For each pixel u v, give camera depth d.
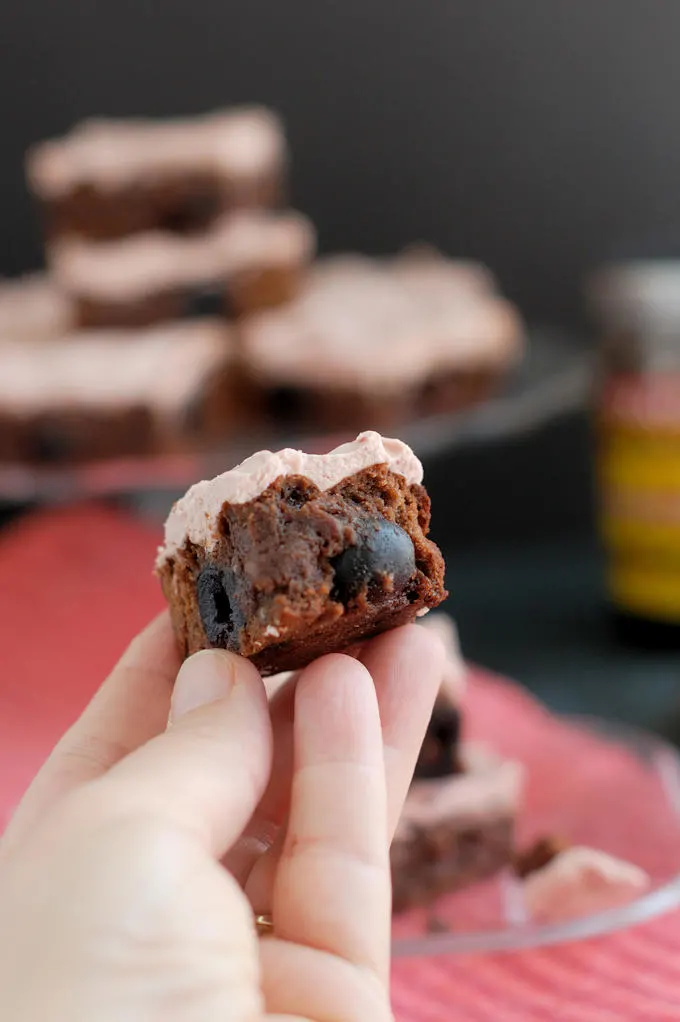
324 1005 0.32
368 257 0.82
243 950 0.30
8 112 0.79
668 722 0.61
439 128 0.79
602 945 0.43
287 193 0.80
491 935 0.43
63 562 0.69
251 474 0.34
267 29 0.78
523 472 0.83
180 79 0.79
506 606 0.76
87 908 0.29
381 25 0.78
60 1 0.77
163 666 0.38
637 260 0.73
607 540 0.71
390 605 0.34
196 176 0.70
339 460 0.34
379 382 0.68
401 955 0.43
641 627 0.70
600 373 0.71
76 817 0.30
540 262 0.82
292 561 0.33
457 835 0.48
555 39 0.77
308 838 0.33
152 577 0.68
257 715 0.33
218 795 0.31
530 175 0.80
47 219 0.73
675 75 0.78
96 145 0.71
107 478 0.64
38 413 0.68
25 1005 0.29
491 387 0.73
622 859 0.48
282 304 0.75
